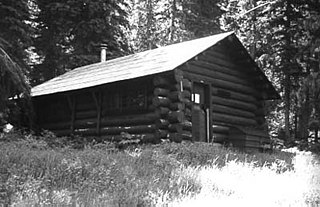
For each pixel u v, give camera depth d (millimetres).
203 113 15914
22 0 20906
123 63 17875
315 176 11312
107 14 25844
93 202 6211
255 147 16203
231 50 17344
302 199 7500
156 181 8039
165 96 14273
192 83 15297
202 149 12156
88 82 16500
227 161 11555
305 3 24656
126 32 28922
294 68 25172
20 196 6211
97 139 16250
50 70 26016
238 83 17703
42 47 25672
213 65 16516
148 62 15945
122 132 15023
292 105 28391
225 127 16484
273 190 8539
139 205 6449
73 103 17688
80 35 25609
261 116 18688
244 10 29656
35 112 19172
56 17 25672
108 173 8031
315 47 21812
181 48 16625
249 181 9336
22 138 14859
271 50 26219
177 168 9570
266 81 18219
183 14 31438
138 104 15172
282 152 16938
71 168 8047
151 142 14383
